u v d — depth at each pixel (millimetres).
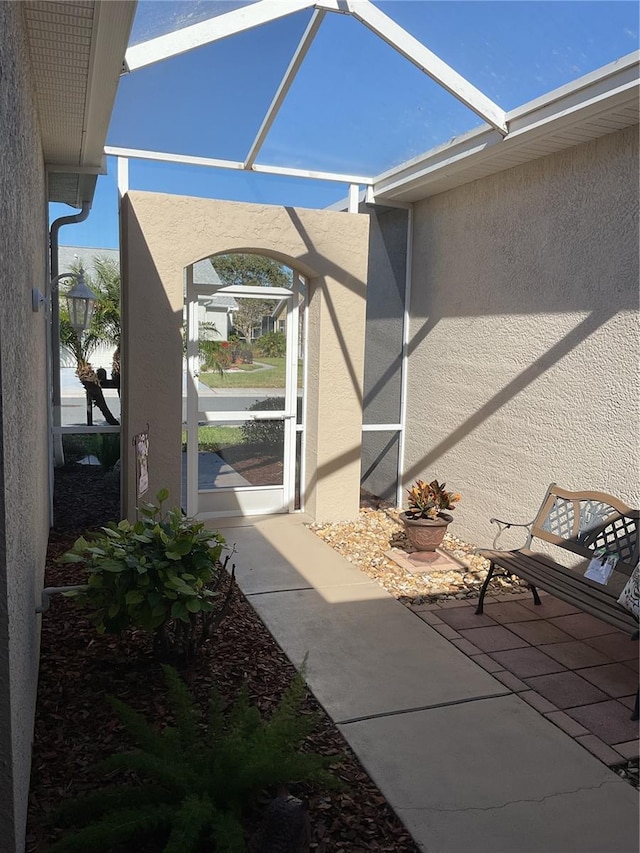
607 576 4098
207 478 6965
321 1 3840
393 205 7121
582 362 4941
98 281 6188
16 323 2193
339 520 7035
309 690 3621
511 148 5074
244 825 2445
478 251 6121
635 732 3303
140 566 3225
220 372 6867
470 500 6340
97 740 3029
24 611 2402
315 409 6902
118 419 6348
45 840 2412
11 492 1924
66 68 3719
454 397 6574
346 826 2584
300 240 6457
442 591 5160
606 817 2693
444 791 2822
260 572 5469
